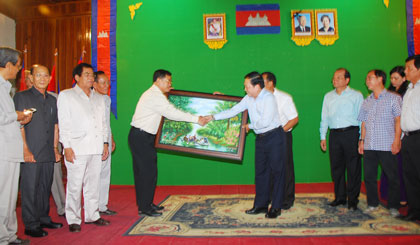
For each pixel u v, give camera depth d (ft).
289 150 12.03
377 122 10.87
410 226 9.57
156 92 11.51
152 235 9.28
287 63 17.38
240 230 9.57
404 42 17.17
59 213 11.88
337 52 17.25
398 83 11.84
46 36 21.04
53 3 20.94
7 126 8.33
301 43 17.31
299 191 15.11
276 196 10.91
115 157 17.97
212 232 9.44
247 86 10.77
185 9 17.76
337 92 11.99
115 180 17.98
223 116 11.78
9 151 8.27
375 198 11.26
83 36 20.67
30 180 9.48
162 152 17.81
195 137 12.04
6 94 8.33
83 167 9.89
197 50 17.69
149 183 11.51
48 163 10.16
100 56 18.02
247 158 17.47
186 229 9.80
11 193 8.49
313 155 17.30
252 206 12.52
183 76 17.71
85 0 20.71
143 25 17.89
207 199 14.01
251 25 17.47
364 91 17.16
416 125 9.60
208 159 17.62
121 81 17.95
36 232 9.39
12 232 8.59
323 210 11.59
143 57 17.88
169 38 17.81
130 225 10.41
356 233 9.04
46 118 10.02
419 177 9.71
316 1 17.39
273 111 10.67
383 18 17.24
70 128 9.74
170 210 12.22
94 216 10.45
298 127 17.35
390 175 10.75
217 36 17.56
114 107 17.89
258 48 17.47
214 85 17.58
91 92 10.83
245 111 11.94
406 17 17.13
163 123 12.21
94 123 10.29
